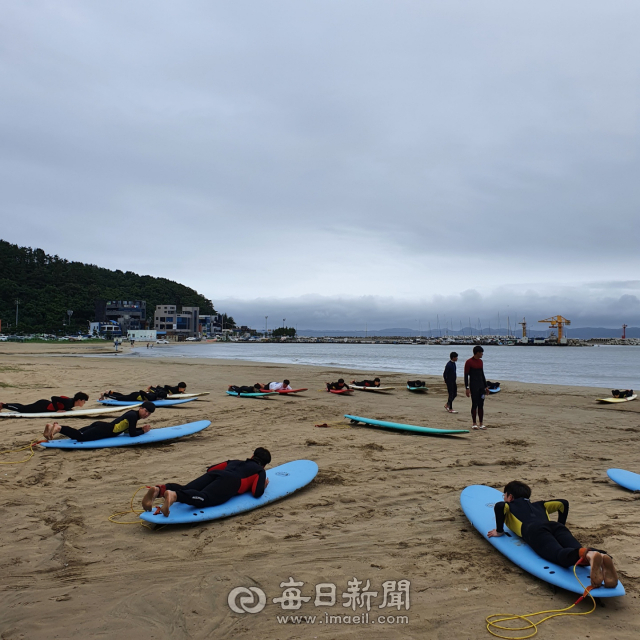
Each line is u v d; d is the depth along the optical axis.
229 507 4.92
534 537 3.91
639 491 5.99
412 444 8.69
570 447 8.75
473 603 3.34
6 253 158.62
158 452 7.67
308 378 22.94
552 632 3.00
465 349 119.38
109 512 4.99
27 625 2.96
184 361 36.72
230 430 9.66
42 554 3.98
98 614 3.10
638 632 3.02
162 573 3.70
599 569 3.28
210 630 2.96
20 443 7.91
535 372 34.44
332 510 5.18
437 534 4.58
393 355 69.44
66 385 16.78
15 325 122.62
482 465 7.29
